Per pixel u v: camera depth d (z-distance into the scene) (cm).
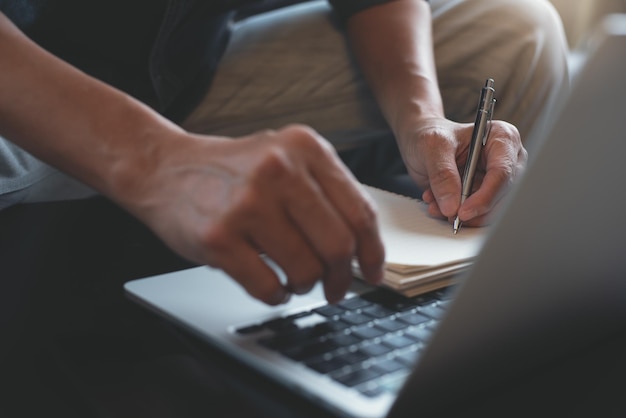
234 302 58
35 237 86
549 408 46
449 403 45
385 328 53
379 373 46
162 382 49
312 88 134
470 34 131
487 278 39
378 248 51
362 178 130
